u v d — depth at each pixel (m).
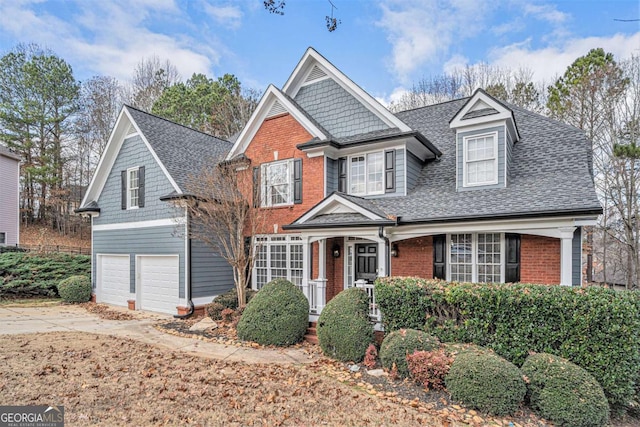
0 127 30.38
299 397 6.34
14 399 5.77
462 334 7.57
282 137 13.99
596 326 6.36
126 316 13.63
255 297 10.62
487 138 11.14
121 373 7.13
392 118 12.46
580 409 5.59
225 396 6.21
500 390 5.86
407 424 5.50
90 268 19.50
